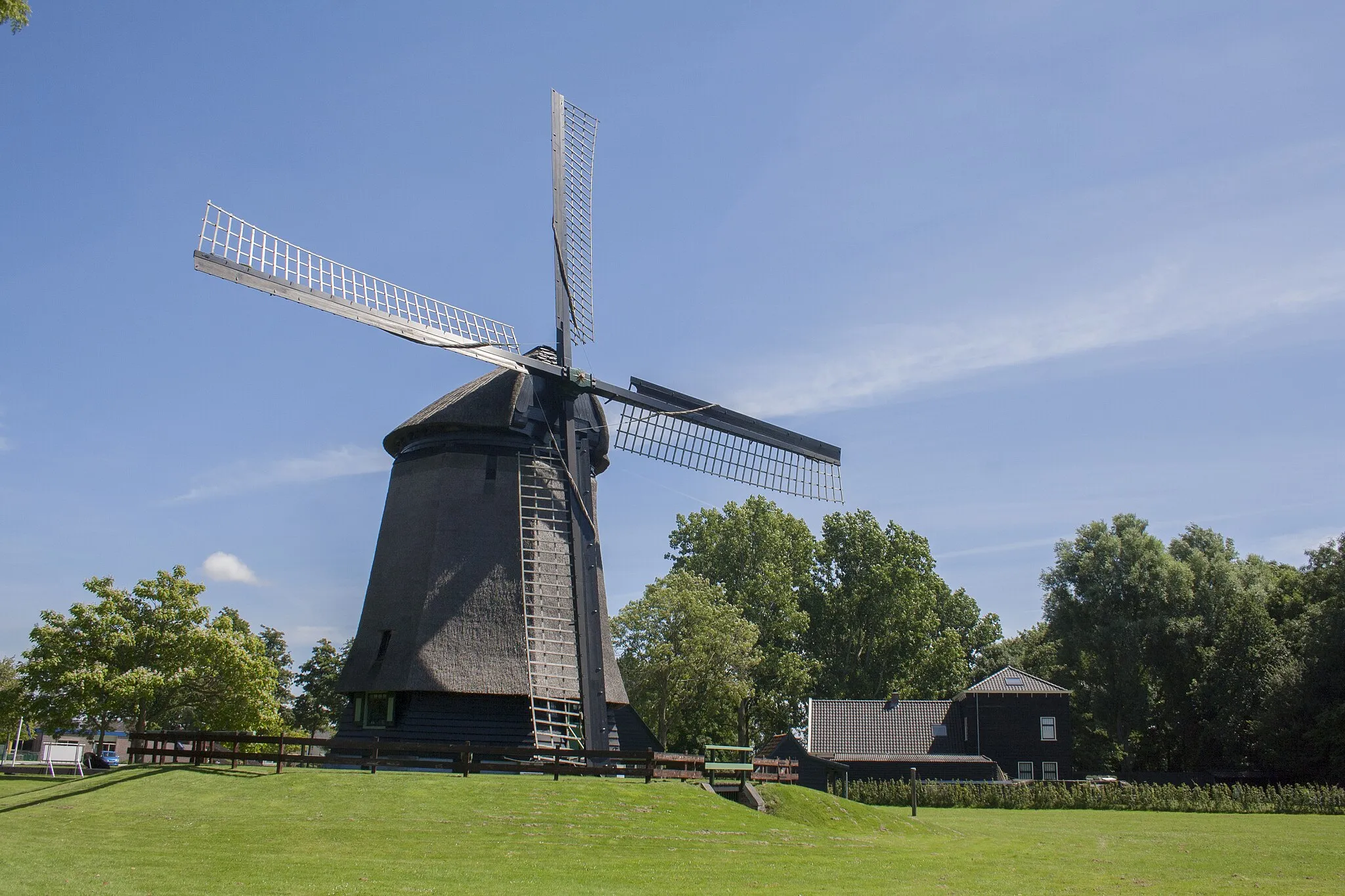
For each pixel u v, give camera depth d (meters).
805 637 67.94
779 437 30.55
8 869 13.95
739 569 62.03
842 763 48.09
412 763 21.53
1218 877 17.14
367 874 14.36
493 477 26.27
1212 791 39.88
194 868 14.44
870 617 67.81
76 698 31.84
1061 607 62.09
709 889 14.27
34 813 18.20
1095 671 60.19
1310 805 37.59
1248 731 53.88
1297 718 47.78
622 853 16.95
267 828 17.27
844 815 24.44
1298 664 49.12
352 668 25.61
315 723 65.94
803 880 15.38
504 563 25.59
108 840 16.31
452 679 24.12
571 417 26.61
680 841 18.27
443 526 25.75
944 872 16.89
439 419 26.53
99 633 32.94
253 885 13.37
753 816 21.27
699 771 23.75
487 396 26.89
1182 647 56.94
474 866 15.29
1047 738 52.94
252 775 20.95
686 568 61.84
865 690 66.19
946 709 55.88
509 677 24.52
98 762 34.81
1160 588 58.53
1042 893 14.84
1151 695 57.84
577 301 28.55
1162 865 18.89
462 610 24.95
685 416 28.61
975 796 42.84
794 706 63.59
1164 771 60.38
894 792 43.91
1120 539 61.19
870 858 18.20
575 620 24.94
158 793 19.52
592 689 24.66
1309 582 57.69
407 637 24.73
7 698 33.16
